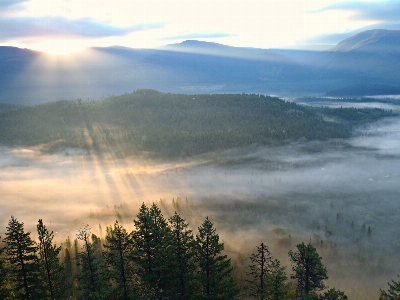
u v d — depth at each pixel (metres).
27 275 45.38
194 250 45.12
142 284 43.88
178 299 44.09
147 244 42.03
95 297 45.97
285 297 46.34
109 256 44.34
